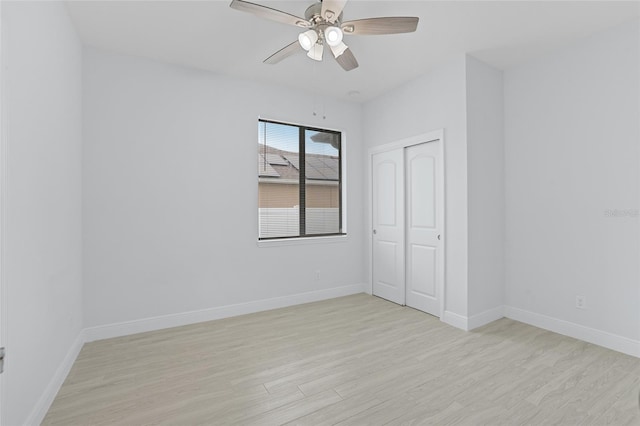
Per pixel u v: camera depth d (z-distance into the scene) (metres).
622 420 1.67
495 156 3.23
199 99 3.25
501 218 3.28
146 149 2.99
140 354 2.50
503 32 2.61
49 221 1.88
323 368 2.28
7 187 1.31
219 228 3.35
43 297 1.77
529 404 1.82
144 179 2.98
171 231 3.10
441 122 3.23
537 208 3.04
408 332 2.94
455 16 2.37
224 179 3.38
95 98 2.77
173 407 1.83
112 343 2.71
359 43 2.78
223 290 3.37
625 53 2.46
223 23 2.46
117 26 2.47
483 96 3.13
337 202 4.36
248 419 1.72
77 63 2.56
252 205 3.55
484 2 2.21
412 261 3.67
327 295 4.06
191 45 2.78
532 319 3.08
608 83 2.56
